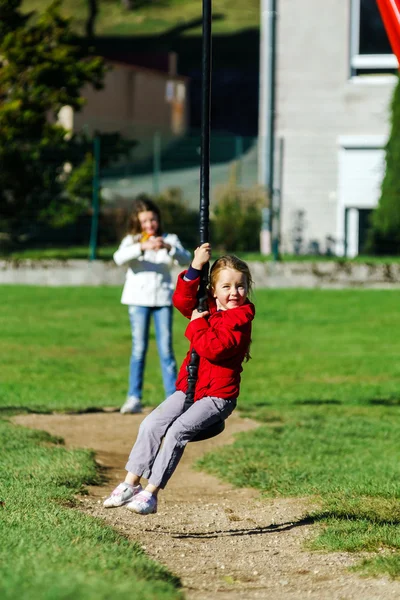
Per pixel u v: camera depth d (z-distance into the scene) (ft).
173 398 26.37
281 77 121.70
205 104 26.40
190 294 25.96
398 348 70.08
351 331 77.10
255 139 122.93
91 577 19.85
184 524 28.96
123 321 80.89
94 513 29.12
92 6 243.81
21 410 46.70
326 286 98.32
